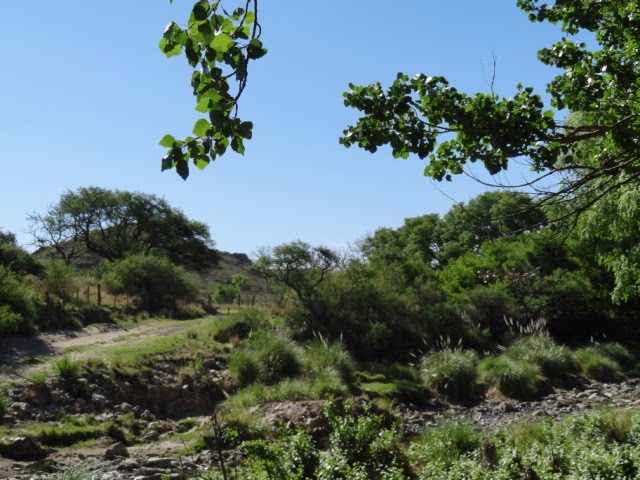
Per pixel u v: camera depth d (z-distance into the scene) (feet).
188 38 12.99
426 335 95.20
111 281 134.10
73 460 38.55
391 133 20.98
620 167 20.99
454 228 176.35
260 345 75.77
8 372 59.82
